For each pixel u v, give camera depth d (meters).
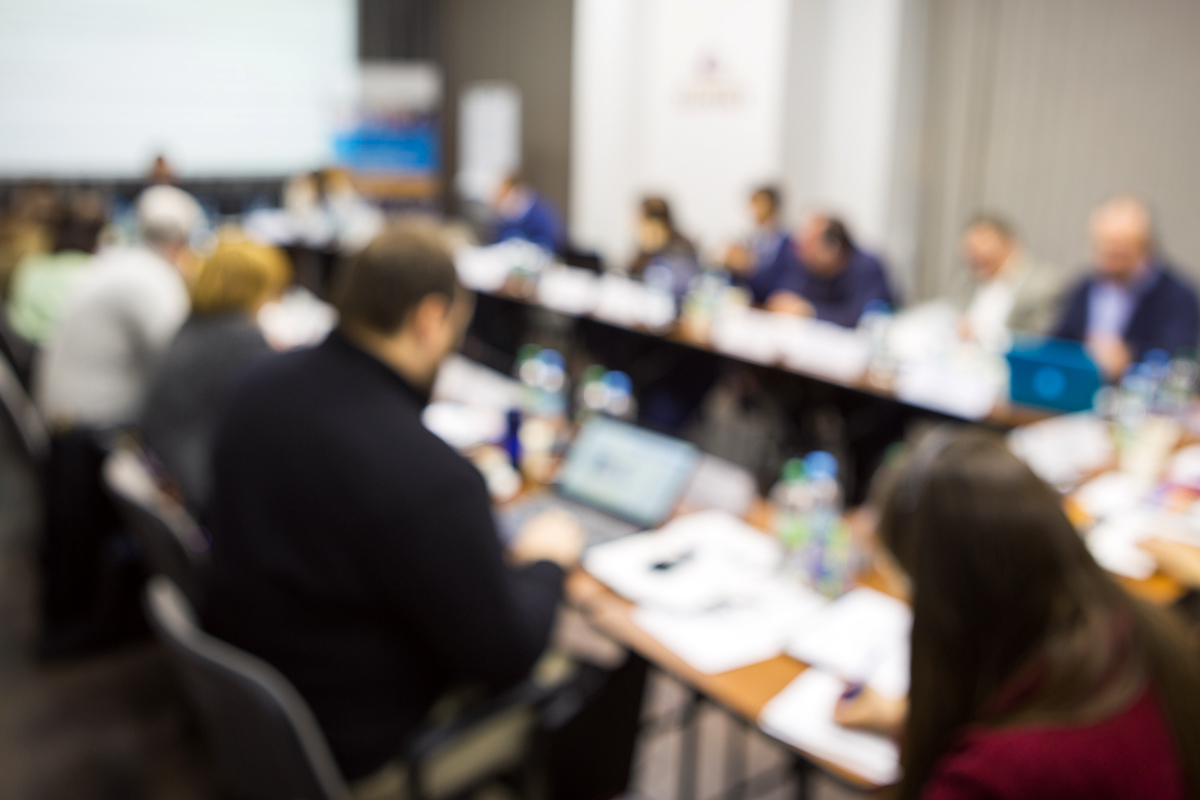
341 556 1.36
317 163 9.20
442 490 1.37
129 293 2.86
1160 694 0.92
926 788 0.95
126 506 1.91
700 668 1.58
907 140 6.27
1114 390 3.31
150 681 2.77
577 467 2.29
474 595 1.37
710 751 2.44
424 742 1.45
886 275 4.67
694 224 7.29
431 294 1.46
